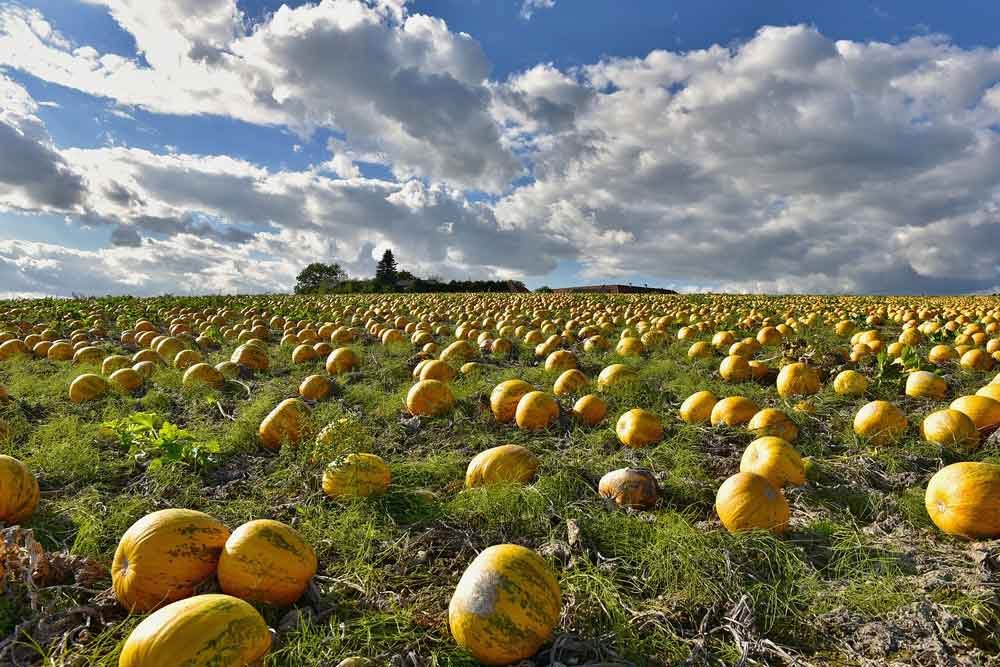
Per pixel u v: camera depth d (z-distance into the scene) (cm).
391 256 8988
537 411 694
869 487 515
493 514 467
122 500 517
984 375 905
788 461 506
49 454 611
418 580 399
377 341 1527
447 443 675
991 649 313
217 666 271
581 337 1488
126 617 357
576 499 501
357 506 486
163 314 2294
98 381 905
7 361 1198
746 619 340
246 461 634
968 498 409
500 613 308
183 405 870
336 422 566
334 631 334
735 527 428
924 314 1808
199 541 365
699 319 1789
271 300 3256
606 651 321
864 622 337
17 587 362
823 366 981
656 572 383
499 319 1912
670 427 677
